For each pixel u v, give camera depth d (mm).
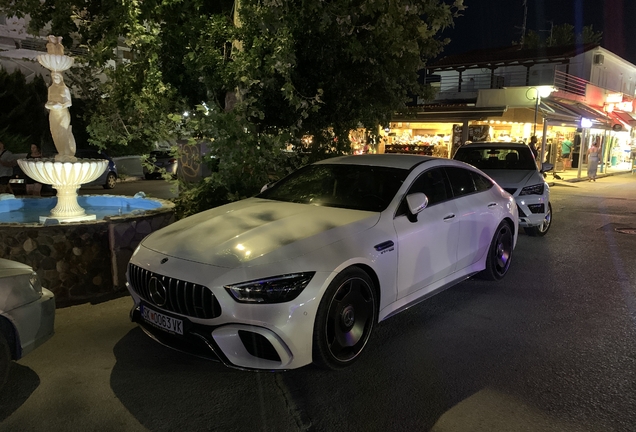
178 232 4324
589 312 5348
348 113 9156
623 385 3781
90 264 5430
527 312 5316
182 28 7930
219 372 3918
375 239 4188
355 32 8188
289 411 3383
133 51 8312
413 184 4961
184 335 3670
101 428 3170
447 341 4535
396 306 4488
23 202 7715
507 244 6559
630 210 13281
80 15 8477
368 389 3676
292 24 7441
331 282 3699
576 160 30406
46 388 3635
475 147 10477
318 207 4758
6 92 20344
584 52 28250
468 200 5664
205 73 7828
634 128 35281
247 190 7520
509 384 3770
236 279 3502
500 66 28375
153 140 8781
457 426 3227
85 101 20906
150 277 3865
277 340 3473
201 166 9727
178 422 3244
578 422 3289
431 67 29797
